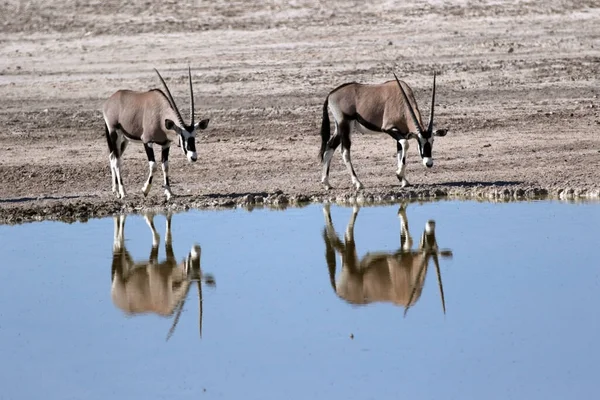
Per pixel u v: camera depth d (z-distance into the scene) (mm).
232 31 99812
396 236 45781
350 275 41250
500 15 102812
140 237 46406
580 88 79125
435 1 106938
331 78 84312
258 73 86500
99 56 93500
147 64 90562
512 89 79812
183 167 60688
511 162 58625
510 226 46438
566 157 59250
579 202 50281
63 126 72750
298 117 73438
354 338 34562
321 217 49000
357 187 53062
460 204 50656
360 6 106250
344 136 52969
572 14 102375
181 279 41250
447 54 91000
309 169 58969
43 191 55812
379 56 91062
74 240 46219
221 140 67688
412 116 51031
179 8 106125
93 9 106062
